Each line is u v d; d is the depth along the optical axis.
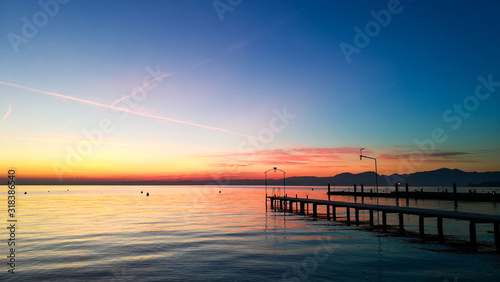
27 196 136.25
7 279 17.45
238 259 21.89
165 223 43.25
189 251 24.64
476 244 26.98
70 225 40.53
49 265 20.41
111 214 56.00
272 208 73.19
